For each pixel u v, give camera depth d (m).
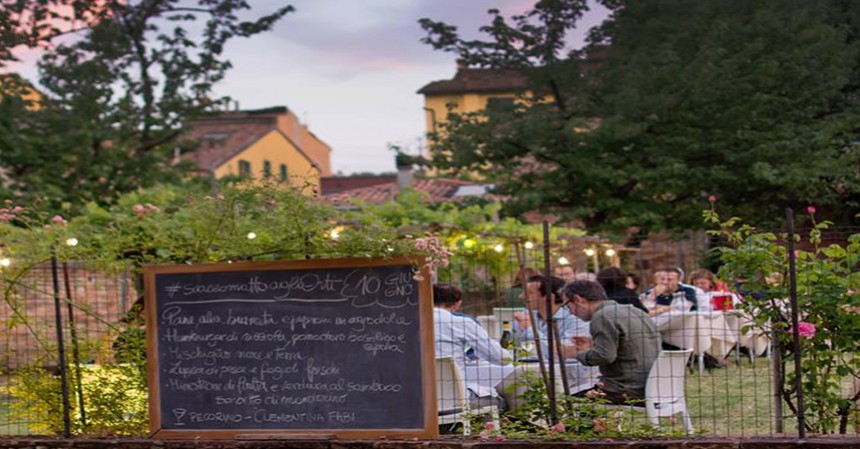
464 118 23.69
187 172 24.55
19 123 22.58
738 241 6.76
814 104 21.19
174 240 7.13
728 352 10.05
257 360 6.60
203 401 6.67
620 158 21.50
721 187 21.58
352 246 6.52
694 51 21.84
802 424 6.25
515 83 41.41
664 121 21.42
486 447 6.30
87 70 23.02
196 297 6.70
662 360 7.04
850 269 6.50
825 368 6.51
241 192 6.96
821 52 20.36
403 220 15.73
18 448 6.84
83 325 7.15
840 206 21.73
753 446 6.13
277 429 6.55
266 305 6.61
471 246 11.52
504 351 7.27
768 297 6.53
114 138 22.72
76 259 7.03
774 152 19.92
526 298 7.87
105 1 23.34
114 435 6.95
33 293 7.10
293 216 6.70
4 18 22.73
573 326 8.16
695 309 10.77
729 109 20.56
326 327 6.51
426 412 6.36
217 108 24.59
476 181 23.86
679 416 7.62
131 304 7.67
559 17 23.05
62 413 7.06
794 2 21.02
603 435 6.39
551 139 22.34
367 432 6.41
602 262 15.82
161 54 24.00
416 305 6.39
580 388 7.43
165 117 23.70
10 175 22.12
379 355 6.43
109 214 14.69
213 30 24.05
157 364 6.74
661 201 21.98
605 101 22.39
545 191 22.09
